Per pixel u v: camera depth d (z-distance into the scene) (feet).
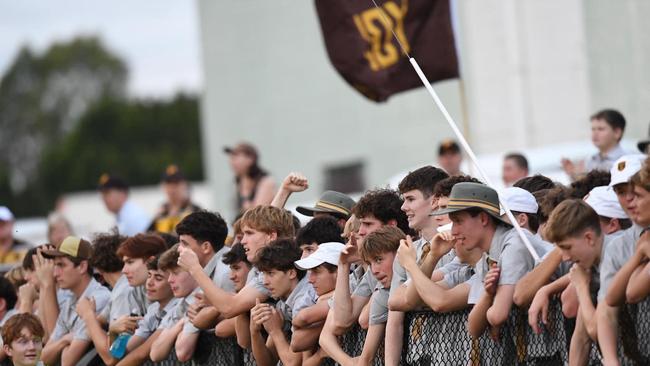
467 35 132.77
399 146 153.99
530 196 54.08
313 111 169.48
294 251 57.98
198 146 499.92
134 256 67.87
